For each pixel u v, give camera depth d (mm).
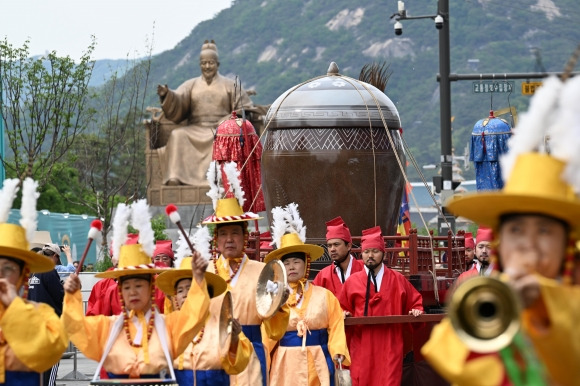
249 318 14477
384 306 17656
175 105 63188
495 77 37438
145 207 11586
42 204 66188
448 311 5965
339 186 20219
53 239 43094
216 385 13477
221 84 64062
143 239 11484
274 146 20578
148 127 63750
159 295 16375
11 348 10242
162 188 61406
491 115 27125
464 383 6293
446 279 19531
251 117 62688
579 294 6270
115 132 54344
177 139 62219
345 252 18172
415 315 17484
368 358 17656
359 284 17781
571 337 6180
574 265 6715
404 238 19547
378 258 17703
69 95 41500
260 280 14336
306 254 16172
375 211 20375
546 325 6277
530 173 6391
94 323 11414
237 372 12688
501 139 26781
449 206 6555
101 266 34344
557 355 6250
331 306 16094
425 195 97688
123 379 11250
